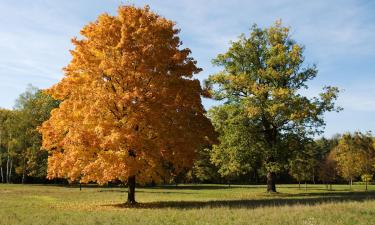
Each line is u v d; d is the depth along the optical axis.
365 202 23.86
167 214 20.42
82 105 25.11
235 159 40.91
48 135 26.70
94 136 24.22
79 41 26.92
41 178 78.19
